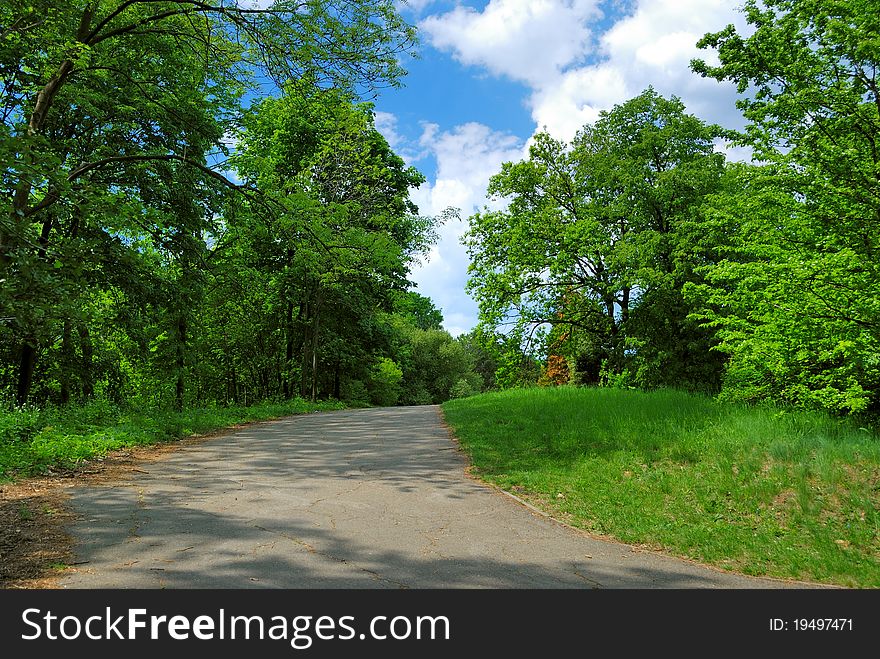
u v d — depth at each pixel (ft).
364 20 40.86
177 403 76.48
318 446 40.86
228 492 25.53
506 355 84.43
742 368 38.06
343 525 20.83
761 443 29.99
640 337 69.56
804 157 33.47
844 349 27.81
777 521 22.84
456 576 16.24
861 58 32.42
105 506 22.26
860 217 31.24
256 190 49.60
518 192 86.22
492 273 85.20
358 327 118.42
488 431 45.55
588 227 74.02
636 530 22.03
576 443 36.68
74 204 25.16
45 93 39.83
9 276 21.03
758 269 32.04
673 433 34.91
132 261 26.91
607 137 83.41
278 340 120.37
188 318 68.69
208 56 44.21
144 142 55.77
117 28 44.01
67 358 61.46
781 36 34.42
